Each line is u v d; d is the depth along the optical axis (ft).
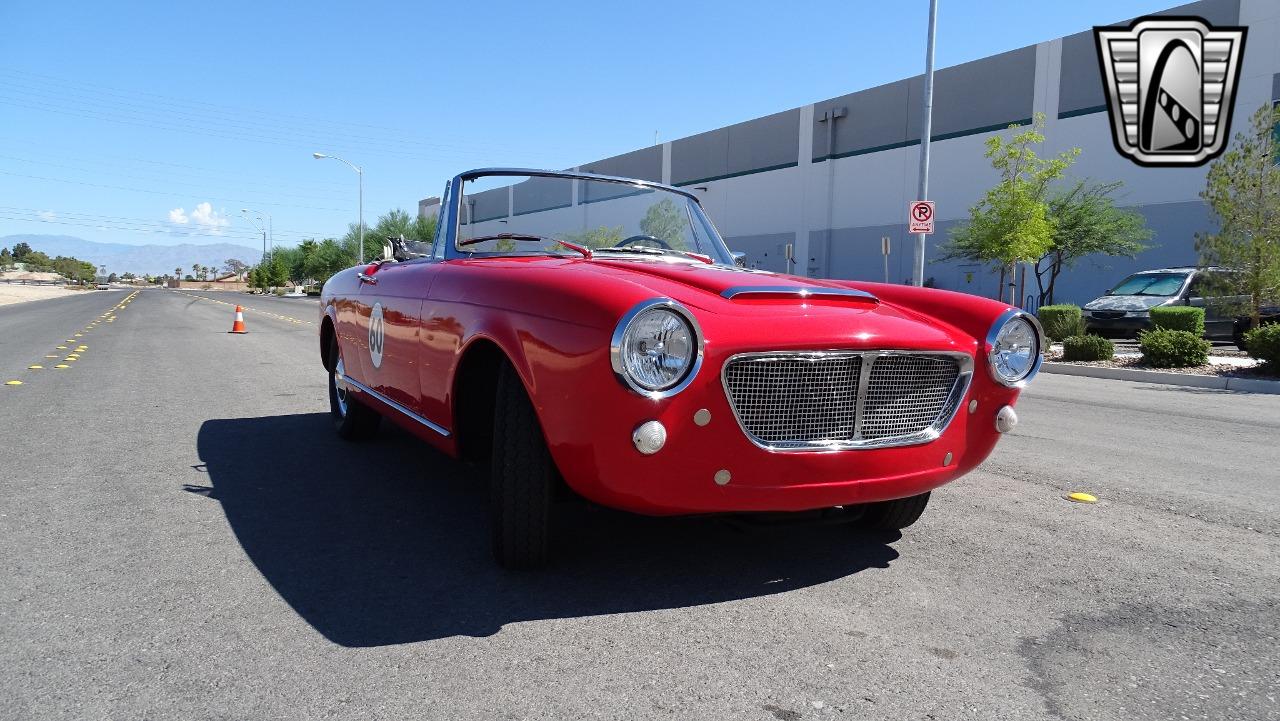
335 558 10.19
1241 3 66.03
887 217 95.81
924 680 7.26
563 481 9.54
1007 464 16.49
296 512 12.16
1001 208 63.16
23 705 6.58
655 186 14.48
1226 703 6.95
